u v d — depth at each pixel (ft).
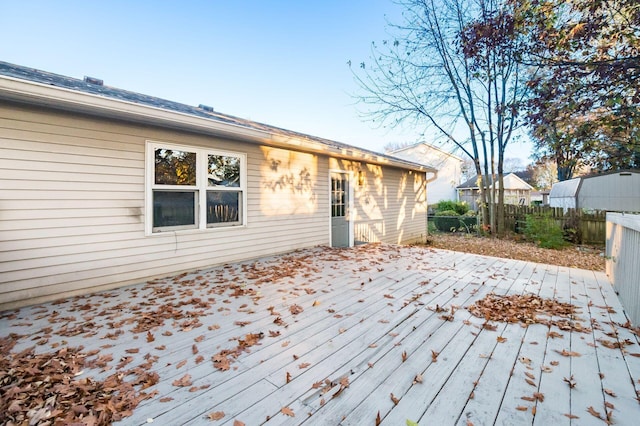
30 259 11.11
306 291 12.34
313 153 22.65
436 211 52.42
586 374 6.51
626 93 14.05
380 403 5.55
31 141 11.06
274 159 19.90
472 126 38.60
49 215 11.51
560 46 14.05
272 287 12.93
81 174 12.21
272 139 17.53
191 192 15.81
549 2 13.76
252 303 10.99
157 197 14.51
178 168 15.16
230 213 17.58
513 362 7.00
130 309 10.50
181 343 7.93
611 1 13.05
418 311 10.22
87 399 5.59
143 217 13.98
